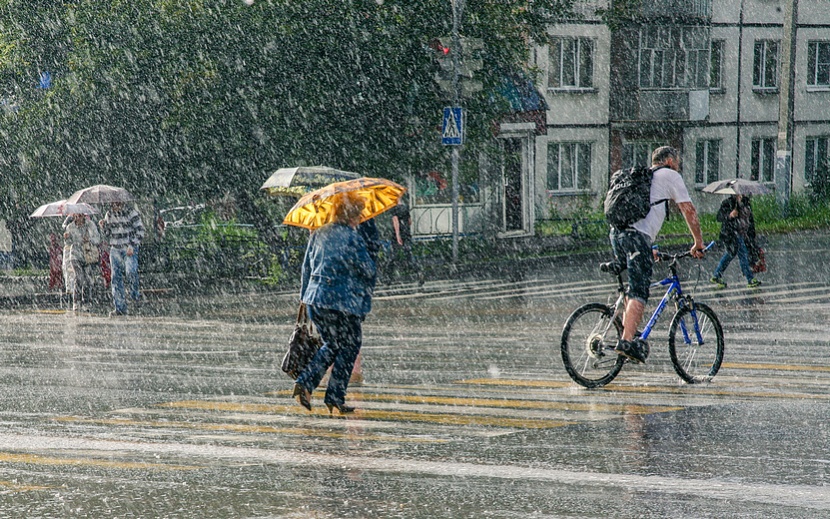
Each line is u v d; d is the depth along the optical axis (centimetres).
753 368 2325
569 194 8669
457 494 1252
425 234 6919
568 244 6819
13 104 5878
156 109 5516
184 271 5766
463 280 5188
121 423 1805
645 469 1365
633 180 2034
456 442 1575
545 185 8600
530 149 7900
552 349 2795
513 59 5931
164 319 3925
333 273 1802
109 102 5503
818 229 7462
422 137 5834
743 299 3894
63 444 1620
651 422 1697
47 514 1198
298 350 1831
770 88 9706
